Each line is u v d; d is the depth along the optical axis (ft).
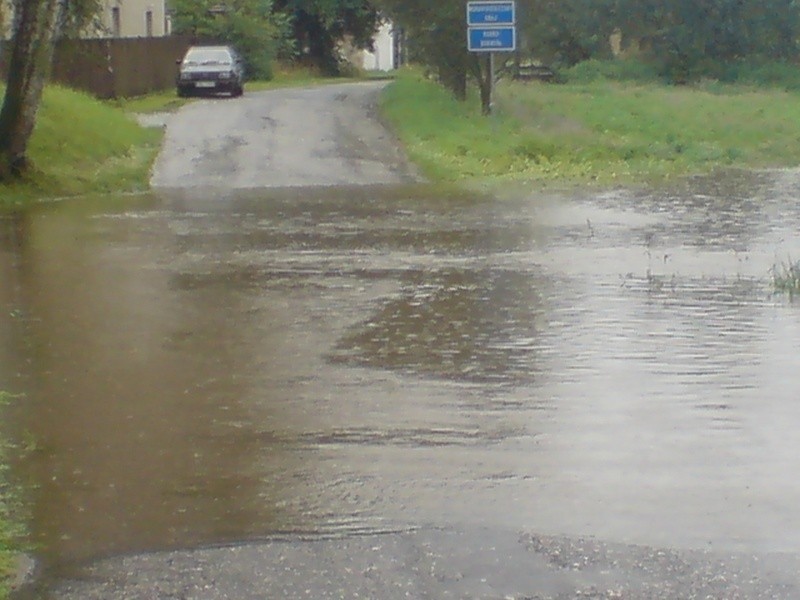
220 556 25.07
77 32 98.63
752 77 219.61
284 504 27.96
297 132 121.70
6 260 60.23
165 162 105.81
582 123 133.08
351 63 273.33
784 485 28.73
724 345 42.45
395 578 23.81
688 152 114.62
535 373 39.04
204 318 47.26
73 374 39.29
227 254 61.82
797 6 223.92
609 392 36.76
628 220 73.56
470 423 33.86
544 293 51.55
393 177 97.81
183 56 191.01
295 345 42.96
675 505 27.53
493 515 27.07
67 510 27.81
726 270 56.75
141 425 33.99
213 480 29.63
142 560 24.90
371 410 35.22
